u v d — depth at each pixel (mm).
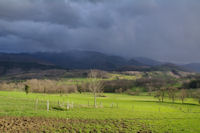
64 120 32312
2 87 150000
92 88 72625
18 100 59375
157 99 132000
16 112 37031
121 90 178500
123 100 108125
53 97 90062
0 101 53344
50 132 24250
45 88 137250
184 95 126688
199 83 180250
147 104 91438
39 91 134750
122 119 36406
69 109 47438
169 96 132625
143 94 168500
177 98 132875
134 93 172750
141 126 30469
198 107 86688
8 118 31172
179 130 28391
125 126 29984
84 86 147500
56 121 31062
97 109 51719
